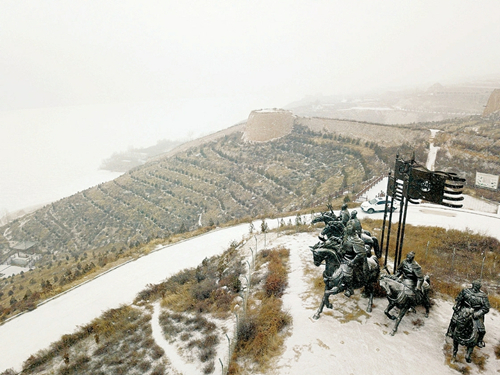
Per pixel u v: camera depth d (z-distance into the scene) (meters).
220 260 27.48
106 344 17.50
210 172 86.00
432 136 66.62
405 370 10.23
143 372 14.31
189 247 35.53
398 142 70.62
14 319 23.77
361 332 12.23
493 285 16.62
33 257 67.69
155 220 69.75
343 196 45.06
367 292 14.54
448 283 16.25
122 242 64.19
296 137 89.94
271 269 20.19
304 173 70.56
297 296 15.97
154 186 86.62
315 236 26.56
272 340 12.66
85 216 81.00
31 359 17.22
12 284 47.28
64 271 43.66
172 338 16.69
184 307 19.98
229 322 16.67
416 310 13.52
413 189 14.16
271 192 66.75
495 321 12.77
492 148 54.00
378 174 56.47
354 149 72.69
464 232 25.45
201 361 14.14
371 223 29.72
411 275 11.91
